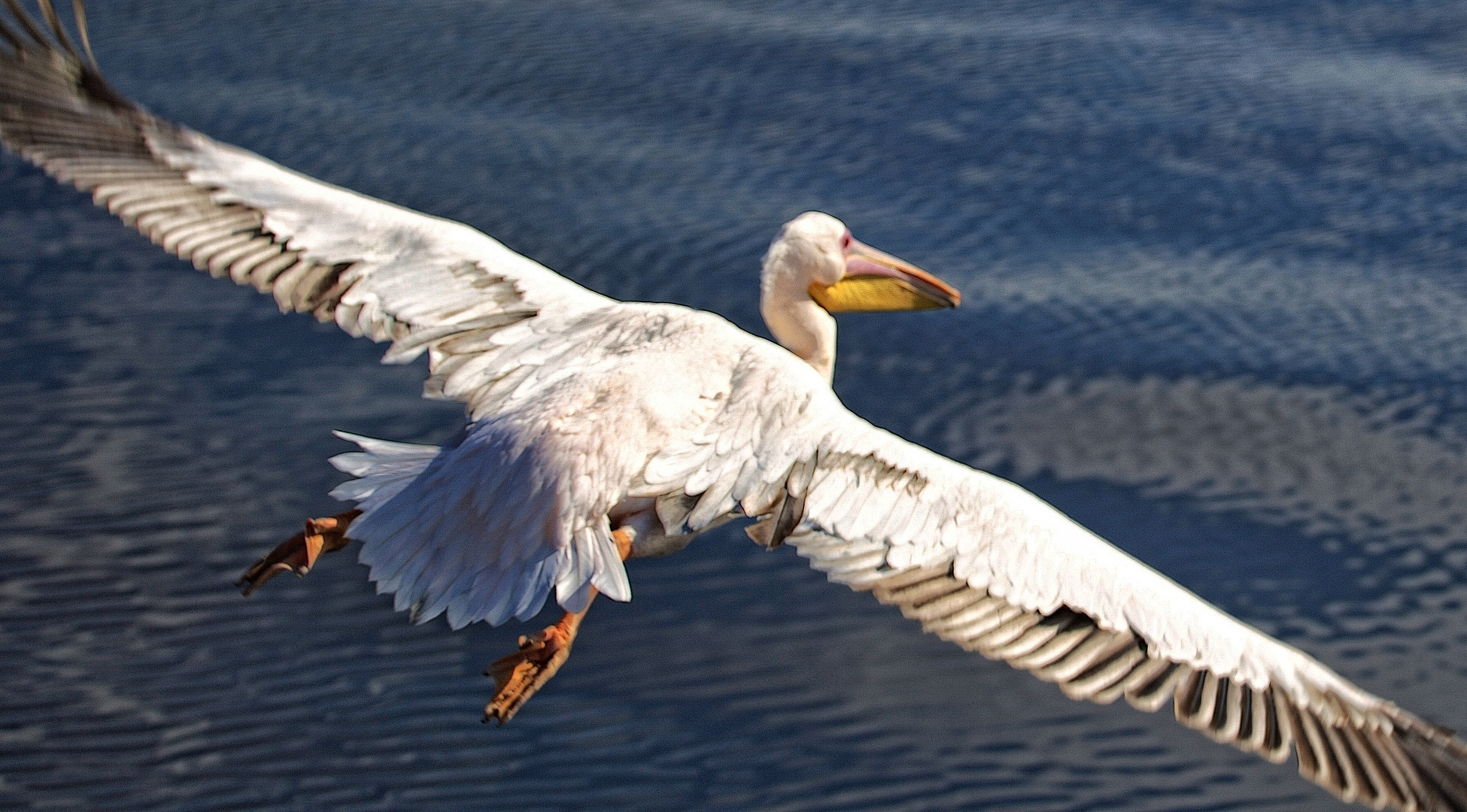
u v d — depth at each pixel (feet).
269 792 46.09
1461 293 78.07
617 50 103.96
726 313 72.18
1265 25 113.29
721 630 55.83
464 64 100.37
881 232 81.51
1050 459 65.92
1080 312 76.28
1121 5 117.70
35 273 76.84
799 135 92.12
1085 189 87.56
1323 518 62.54
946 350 73.82
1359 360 73.05
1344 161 91.66
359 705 50.80
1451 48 108.58
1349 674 53.62
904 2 117.08
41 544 57.11
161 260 79.00
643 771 48.49
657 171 86.12
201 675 51.67
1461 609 57.47
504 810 45.85
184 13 107.24
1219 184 88.48
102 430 64.13
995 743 50.49
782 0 116.26
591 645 54.75
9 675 50.83
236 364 69.77
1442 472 65.67
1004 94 98.94
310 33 104.37
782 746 49.67
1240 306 77.05
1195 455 66.54
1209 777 49.29
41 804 45.14
